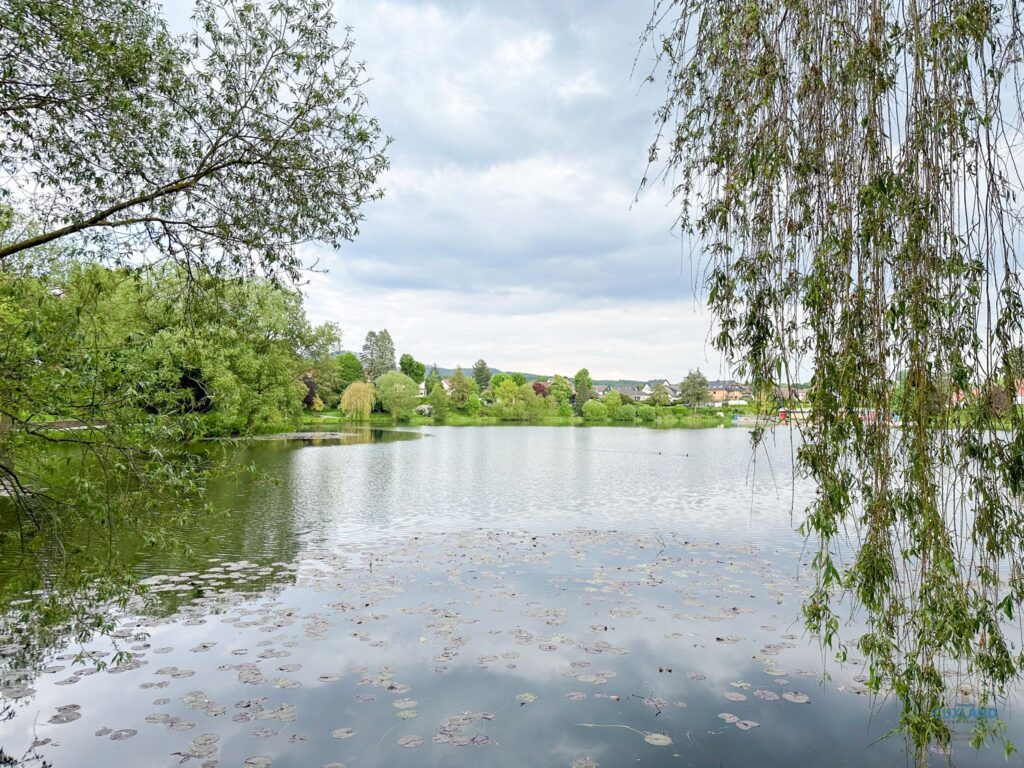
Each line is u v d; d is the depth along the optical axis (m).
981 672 2.50
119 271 5.02
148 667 4.95
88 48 4.35
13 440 4.05
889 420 2.31
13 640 5.39
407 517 12.45
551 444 38.44
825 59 2.32
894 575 2.41
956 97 2.08
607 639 5.68
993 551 2.24
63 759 3.67
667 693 4.64
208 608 6.43
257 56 4.74
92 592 6.02
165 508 4.57
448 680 4.82
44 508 4.29
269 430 42.28
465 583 7.50
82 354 3.96
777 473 21.53
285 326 26.14
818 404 2.41
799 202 2.45
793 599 6.93
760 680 4.87
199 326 5.15
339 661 5.13
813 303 2.30
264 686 4.65
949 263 2.12
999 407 2.12
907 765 3.70
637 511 13.37
